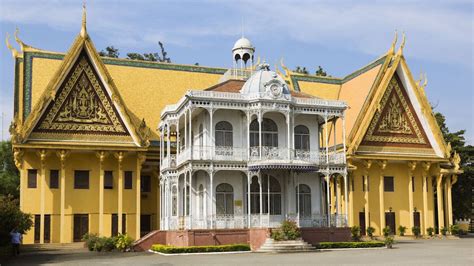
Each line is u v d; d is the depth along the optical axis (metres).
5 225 36.69
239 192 42.31
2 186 69.81
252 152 41.75
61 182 48.09
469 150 71.06
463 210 70.81
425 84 60.81
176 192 44.59
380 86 57.47
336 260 29.50
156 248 39.66
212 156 40.94
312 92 64.50
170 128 49.53
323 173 43.19
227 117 42.66
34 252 41.91
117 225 49.84
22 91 51.56
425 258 30.66
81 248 45.47
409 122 58.56
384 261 28.72
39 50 54.44
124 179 50.59
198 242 38.16
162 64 60.31
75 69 49.66
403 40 58.16
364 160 55.56
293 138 42.91
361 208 55.91
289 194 42.94
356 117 57.59
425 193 58.75
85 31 49.72
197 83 60.62
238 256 33.41
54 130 48.41
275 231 38.12
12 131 46.72
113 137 49.94
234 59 52.09
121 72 58.06
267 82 41.84
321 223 42.16
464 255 32.88
